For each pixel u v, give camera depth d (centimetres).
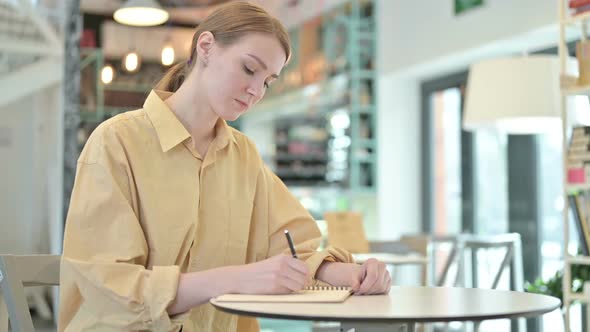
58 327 146
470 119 437
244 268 134
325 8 758
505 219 589
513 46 551
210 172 159
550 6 483
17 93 760
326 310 114
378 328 128
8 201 780
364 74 719
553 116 416
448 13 596
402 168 711
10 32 764
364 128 721
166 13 503
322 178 812
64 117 588
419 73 675
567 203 357
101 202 143
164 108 155
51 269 153
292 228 172
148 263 151
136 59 573
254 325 169
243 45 149
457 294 139
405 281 697
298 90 817
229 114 153
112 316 137
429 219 695
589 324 367
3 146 783
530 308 118
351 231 402
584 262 346
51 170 740
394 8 680
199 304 134
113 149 148
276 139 895
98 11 571
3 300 156
